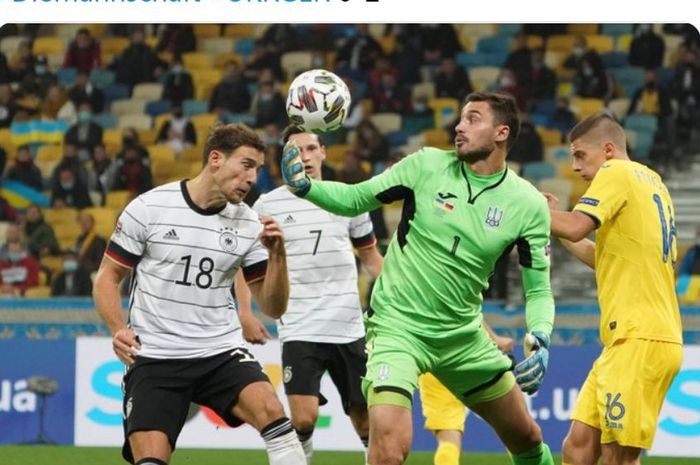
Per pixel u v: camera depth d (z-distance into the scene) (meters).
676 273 50.00
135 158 56.12
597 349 37.91
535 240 21.00
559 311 38.38
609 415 21.86
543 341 20.41
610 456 22.08
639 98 58.09
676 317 22.48
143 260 20.47
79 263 50.94
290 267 27.41
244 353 20.83
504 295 47.06
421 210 20.94
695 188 56.03
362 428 27.86
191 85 61.44
